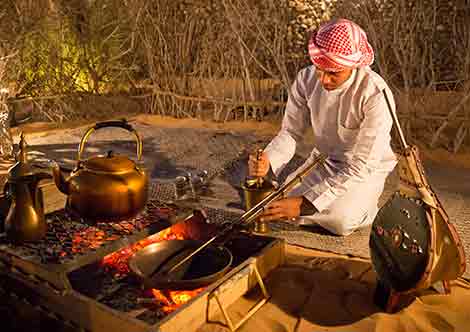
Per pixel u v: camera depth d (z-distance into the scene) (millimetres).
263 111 5254
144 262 1970
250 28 4988
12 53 5289
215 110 5309
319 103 2477
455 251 1774
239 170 3756
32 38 5551
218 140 4578
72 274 2025
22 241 1918
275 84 5164
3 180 3059
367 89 2270
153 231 2088
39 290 1852
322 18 4902
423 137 4453
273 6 4832
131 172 1900
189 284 1771
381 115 2262
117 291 1916
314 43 2156
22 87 5547
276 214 2164
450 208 2994
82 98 5809
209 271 1972
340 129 2449
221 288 1820
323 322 1861
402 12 4352
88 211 1858
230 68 5230
